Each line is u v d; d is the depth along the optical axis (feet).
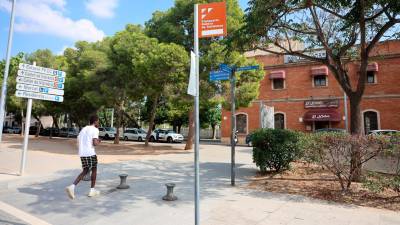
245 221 17.62
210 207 20.42
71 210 20.06
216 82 57.52
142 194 23.95
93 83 77.77
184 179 30.09
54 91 34.71
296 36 37.37
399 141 22.33
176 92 59.72
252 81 61.82
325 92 89.51
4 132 177.17
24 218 18.57
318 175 30.58
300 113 92.63
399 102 79.56
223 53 53.01
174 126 151.43
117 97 76.95
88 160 22.98
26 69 32.27
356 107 29.32
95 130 23.49
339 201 21.84
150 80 60.08
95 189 25.43
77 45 94.89
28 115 32.53
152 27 70.79
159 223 17.51
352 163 23.58
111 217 18.65
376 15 28.91
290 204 21.12
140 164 40.14
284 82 95.66
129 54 67.10
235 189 25.71
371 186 22.31
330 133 25.14
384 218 18.20
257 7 29.37
